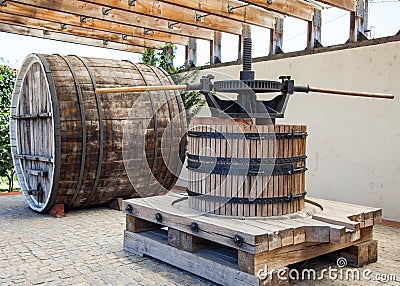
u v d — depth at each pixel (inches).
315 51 251.0
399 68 213.2
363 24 234.1
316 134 250.7
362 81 228.2
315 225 124.6
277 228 120.8
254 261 115.4
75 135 207.2
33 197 235.0
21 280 130.0
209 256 132.8
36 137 230.8
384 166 220.4
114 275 135.0
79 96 211.9
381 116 220.8
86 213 225.5
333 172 243.0
